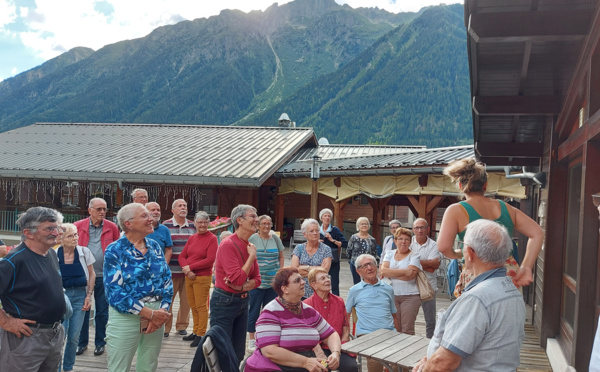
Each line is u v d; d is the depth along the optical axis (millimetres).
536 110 5543
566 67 4992
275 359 3824
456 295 2930
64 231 5250
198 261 6469
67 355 5293
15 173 18406
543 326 6500
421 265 6062
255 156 19375
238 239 5129
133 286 4148
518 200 12688
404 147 22891
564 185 6297
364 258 5285
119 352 4133
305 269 6363
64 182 18953
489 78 5297
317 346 4086
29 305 3676
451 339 2334
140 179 17594
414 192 14211
